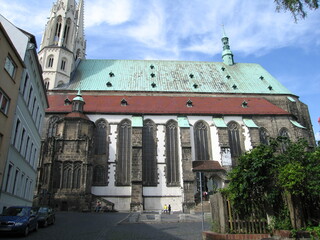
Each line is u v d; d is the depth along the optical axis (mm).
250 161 17141
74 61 75625
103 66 78188
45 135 56438
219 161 58094
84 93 67625
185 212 50062
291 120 64312
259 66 86625
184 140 56719
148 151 57781
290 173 15289
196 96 70625
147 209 52875
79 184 49344
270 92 74125
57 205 47719
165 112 61031
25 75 30141
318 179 15555
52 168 49688
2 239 17844
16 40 28359
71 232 21719
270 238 14695
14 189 29375
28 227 19844
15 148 28031
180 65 81688
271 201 16141
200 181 20188
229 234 15625
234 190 16578
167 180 55562
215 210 17594
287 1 13562
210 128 61000
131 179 52750
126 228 24844
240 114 62906
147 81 73500
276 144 18938
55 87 67188
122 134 58688
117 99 65312
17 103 27094
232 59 86938
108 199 52719
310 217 15680
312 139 69875
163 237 19141
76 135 52625
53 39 72688
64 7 75500
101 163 55562
